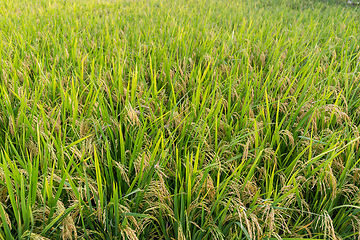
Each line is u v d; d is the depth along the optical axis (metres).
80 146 2.49
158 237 2.33
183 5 10.87
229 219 2.14
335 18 8.55
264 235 2.13
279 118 3.45
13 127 2.55
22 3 10.27
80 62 4.06
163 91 3.42
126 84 3.84
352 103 3.57
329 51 5.06
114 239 2.10
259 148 2.52
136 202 2.14
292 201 2.28
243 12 9.65
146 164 2.21
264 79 3.98
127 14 8.45
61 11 8.51
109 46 4.95
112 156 2.65
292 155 2.89
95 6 10.09
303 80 3.72
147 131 3.07
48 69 3.92
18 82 3.48
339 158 2.63
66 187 2.09
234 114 3.08
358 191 2.43
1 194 2.07
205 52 4.71
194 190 2.17
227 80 3.87
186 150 2.71
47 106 3.02
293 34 6.46
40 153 2.22
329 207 2.28
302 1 12.84
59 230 2.04
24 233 1.81
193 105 2.93
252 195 2.24
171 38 5.33
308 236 2.41
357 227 2.28
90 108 2.84
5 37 5.50
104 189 2.23
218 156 2.50
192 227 2.27
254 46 5.43
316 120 3.10
